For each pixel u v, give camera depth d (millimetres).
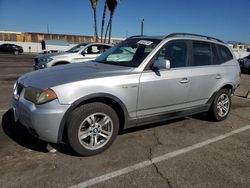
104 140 4352
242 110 7512
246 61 20250
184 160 4246
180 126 5812
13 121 5598
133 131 5363
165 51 5035
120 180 3615
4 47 39406
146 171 3865
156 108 4902
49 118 3824
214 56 6012
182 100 5281
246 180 3730
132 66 4746
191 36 5676
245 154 4559
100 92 4133
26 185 3404
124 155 4320
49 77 4242
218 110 6152
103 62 5266
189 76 5285
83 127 4121
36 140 4691
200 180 3688
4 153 4203
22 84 4359
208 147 4785
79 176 3656
